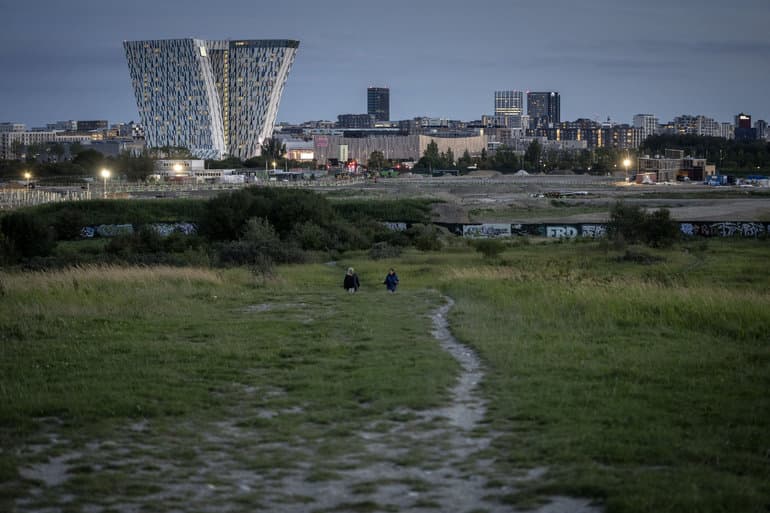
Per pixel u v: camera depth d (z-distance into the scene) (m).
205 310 38.53
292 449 17.73
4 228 88.25
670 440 17.61
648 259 79.00
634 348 28.05
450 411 20.48
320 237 98.62
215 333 31.48
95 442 18.05
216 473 16.28
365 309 40.03
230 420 19.98
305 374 24.34
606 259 81.00
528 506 14.49
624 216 100.56
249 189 115.88
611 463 16.44
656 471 15.84
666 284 50.84
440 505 14.64
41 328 31.89
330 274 66.00
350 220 131.38
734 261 78.31
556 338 30.17
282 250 78.44
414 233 109.75
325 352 27.84
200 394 21.95
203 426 19.39
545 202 181.00
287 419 19.83
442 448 17.59
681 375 23.98
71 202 137.12
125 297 41.03
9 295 40.69
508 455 16.97
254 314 37.75
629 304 35.81
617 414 19.64
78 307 37.31
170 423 19.55
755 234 117.44
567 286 43.84
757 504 14.02
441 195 190.00
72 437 18.23
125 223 132.00
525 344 28.77
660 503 14.04
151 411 20.19
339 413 20.17
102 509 14.40
